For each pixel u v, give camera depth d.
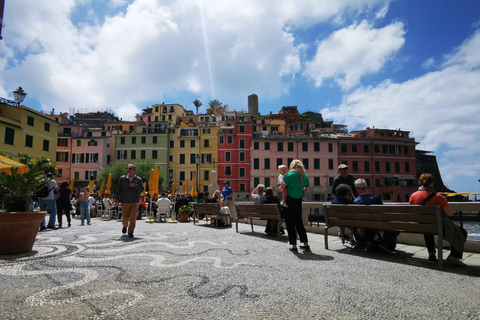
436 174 66.19
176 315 2.45
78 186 56.97
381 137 56.22
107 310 2.54
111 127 74.06
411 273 3.90
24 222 5.04
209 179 57.09
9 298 2.80
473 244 5.36
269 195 8.20
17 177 5.26
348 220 5.50
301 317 2.45
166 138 59.59
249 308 2.62
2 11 10.67
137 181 7.30
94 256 4.77
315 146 53.91
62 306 2.61
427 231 4.37
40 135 38.56
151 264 4.21
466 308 2.69
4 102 34.56
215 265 4.18
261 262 4.43
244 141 57.25
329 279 3.56
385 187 52.72
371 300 2.87
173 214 13.36
